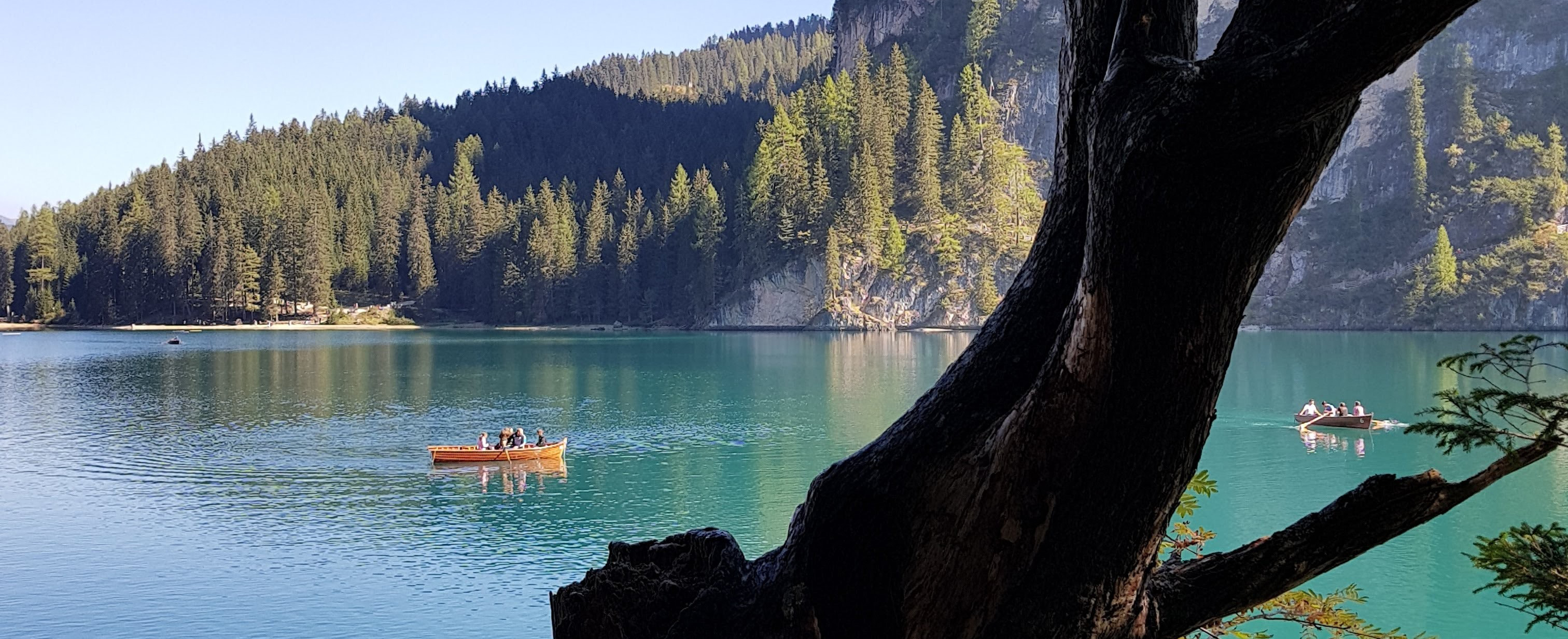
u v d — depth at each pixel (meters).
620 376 70.88
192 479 31.34
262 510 27.05
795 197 158.50
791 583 3.20
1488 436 3.47
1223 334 2.54
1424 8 1.98
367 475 32.16
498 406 51.75
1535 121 176.12
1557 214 158.88
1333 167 176.62
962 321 150.25
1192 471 2.73
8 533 24.41
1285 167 2.30
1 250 172.12
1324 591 18.80
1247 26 2.40
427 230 187.62
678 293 167.12
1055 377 2.72
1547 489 26.45
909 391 59.19
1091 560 2.78
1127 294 2.48
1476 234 162.00
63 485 30.48
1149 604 3.04
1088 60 2.86
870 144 153.62
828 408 50.78
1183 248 2.39
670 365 81.12
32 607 19.05
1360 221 169.00
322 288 165.75
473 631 18.02
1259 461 32.78
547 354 96.12
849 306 151.50
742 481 31.00
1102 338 2.57
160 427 43.56
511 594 20.00
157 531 24.62
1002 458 2.84
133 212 168.12
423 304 179.62
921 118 154.75
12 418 46.44
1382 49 2.06
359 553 22.80
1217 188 2.31
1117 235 2.44
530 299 171.75
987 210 154.62
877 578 3.04
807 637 3.12
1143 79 2.41
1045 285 3.01
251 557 22.42
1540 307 145.12
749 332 154.88
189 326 158.75
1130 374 2.55
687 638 3.36
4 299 169.50
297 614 18.81
